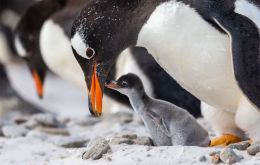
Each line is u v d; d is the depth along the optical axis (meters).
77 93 27.56
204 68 11.85
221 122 13.00
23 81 31.09
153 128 12.50
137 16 12.16
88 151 11.69
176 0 11.81
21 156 12.96
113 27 12.32
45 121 16.23
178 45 11.80
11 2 35.88
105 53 12.46
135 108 12.62
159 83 16.69
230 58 11.66
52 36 19.56
